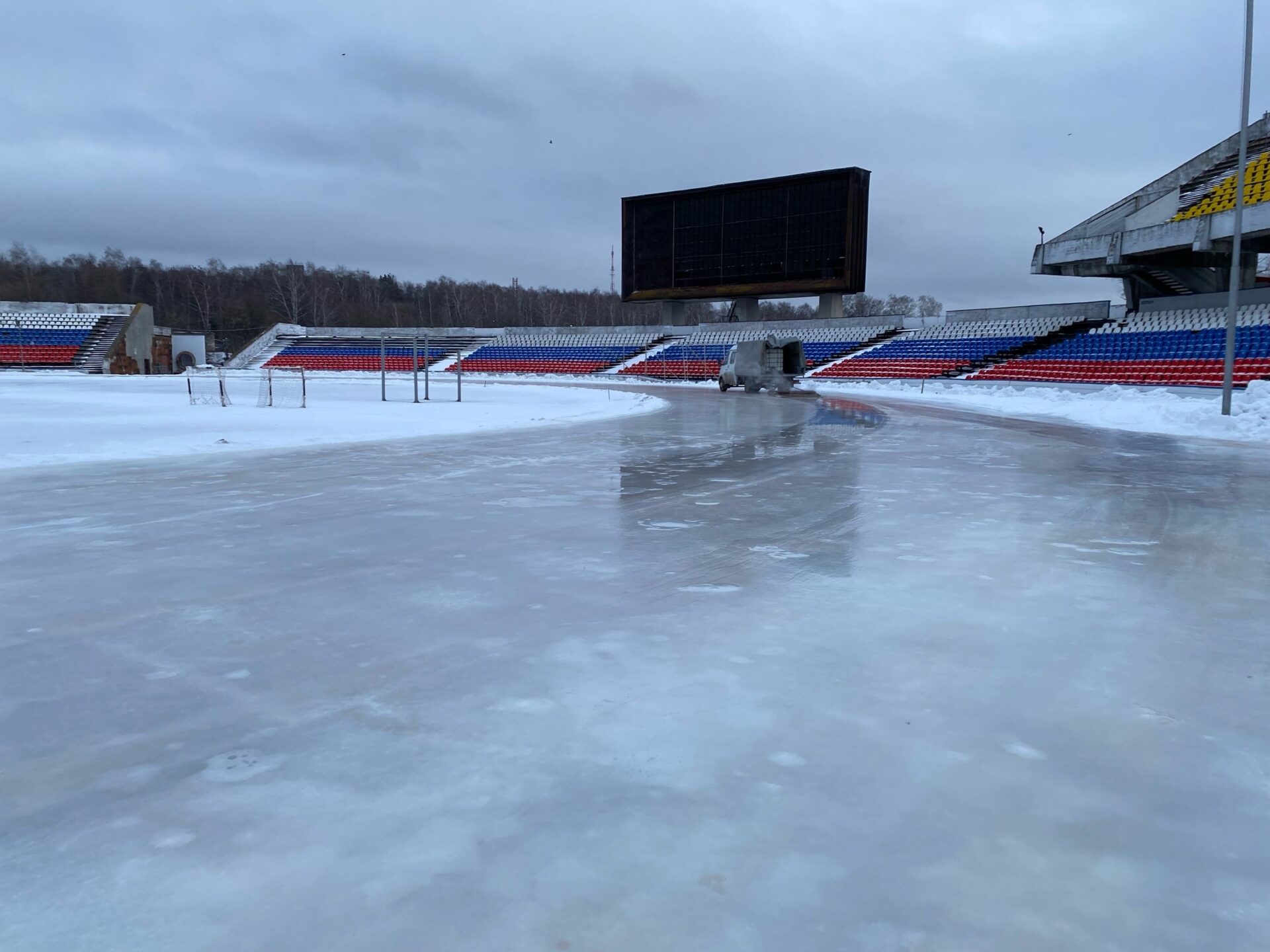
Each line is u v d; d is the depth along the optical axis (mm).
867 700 3594
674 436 17328
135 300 116062
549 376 65438
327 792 2838
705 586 5516
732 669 3963
